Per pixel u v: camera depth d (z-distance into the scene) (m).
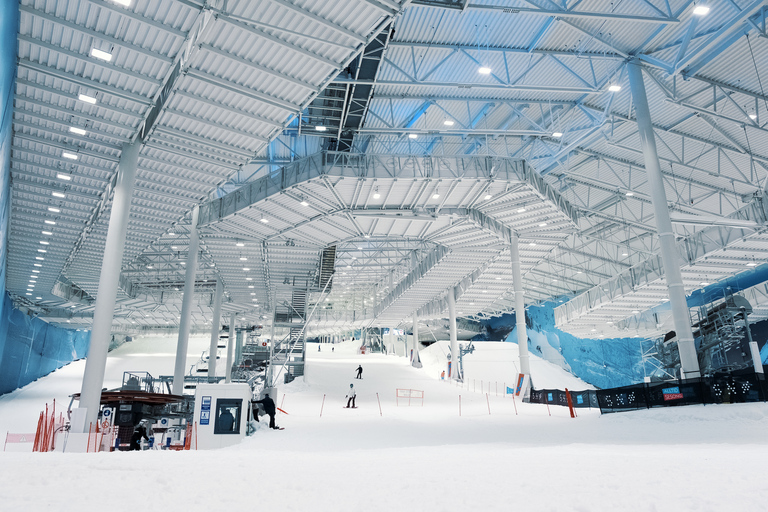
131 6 13.30
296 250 40.41
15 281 40.94
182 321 32.44
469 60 25.91
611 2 22.83
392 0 13.74
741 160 35.03
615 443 14.48
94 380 17.42
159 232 29.22
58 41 14.36
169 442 17.41
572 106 31.05
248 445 15.99
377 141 31.36
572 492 4.61
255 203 29.55
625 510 3.86
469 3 21.42
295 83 16.73
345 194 29.84
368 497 4.47
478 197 31.78
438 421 24.00
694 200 41.75
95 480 5.20
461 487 4.95
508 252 43.66
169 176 22.38
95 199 24.17
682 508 3.87
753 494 4.27
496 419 24.86
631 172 39.19
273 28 13.91
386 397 41.12
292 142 31.34
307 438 17.22
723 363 35.31
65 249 32.22
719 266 39.44
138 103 17.22
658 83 27.05
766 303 43.22
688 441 14.81
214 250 39.88
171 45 14.77
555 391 33.38
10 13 12.02
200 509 3.94
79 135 18.91
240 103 17.70
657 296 46.53
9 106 15.42
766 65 26.56
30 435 15.64
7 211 22.69
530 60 26.50
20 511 3.66
